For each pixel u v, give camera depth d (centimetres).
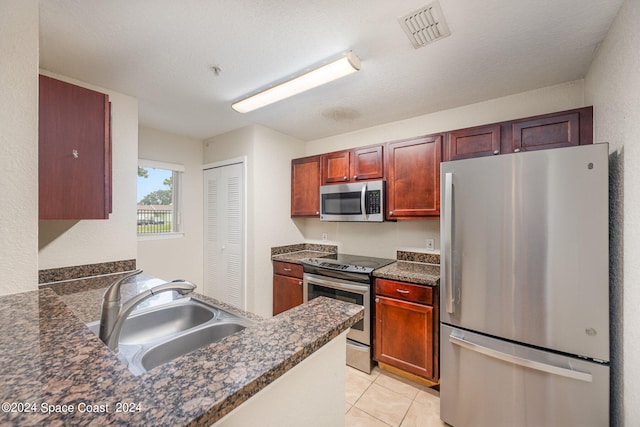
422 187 227
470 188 156
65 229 179
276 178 310
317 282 254
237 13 129
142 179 296
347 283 235
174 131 311
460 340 155
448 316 165
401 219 243
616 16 127
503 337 145
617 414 123
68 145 143
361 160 265
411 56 163
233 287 305
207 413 40
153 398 42
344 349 85
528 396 138
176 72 181
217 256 325
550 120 178
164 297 147
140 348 95
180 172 327
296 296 277
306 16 131
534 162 137
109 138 158
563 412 130
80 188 146
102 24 135
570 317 129
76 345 55
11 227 83
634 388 110
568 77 186
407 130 270
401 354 208
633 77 113
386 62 169
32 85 87
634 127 112
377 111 248
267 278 298
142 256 294
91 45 152
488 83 196
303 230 349
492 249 148
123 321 84
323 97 220
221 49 157
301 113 255
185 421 38
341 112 252
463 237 158
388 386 207
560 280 131
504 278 145
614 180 131
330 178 288
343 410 86
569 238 129
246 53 161
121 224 204
